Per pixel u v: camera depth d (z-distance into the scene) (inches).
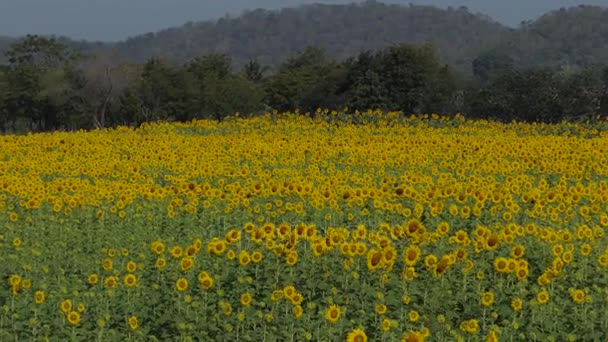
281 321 425.7
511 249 518.9
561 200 624.1
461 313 441.1
